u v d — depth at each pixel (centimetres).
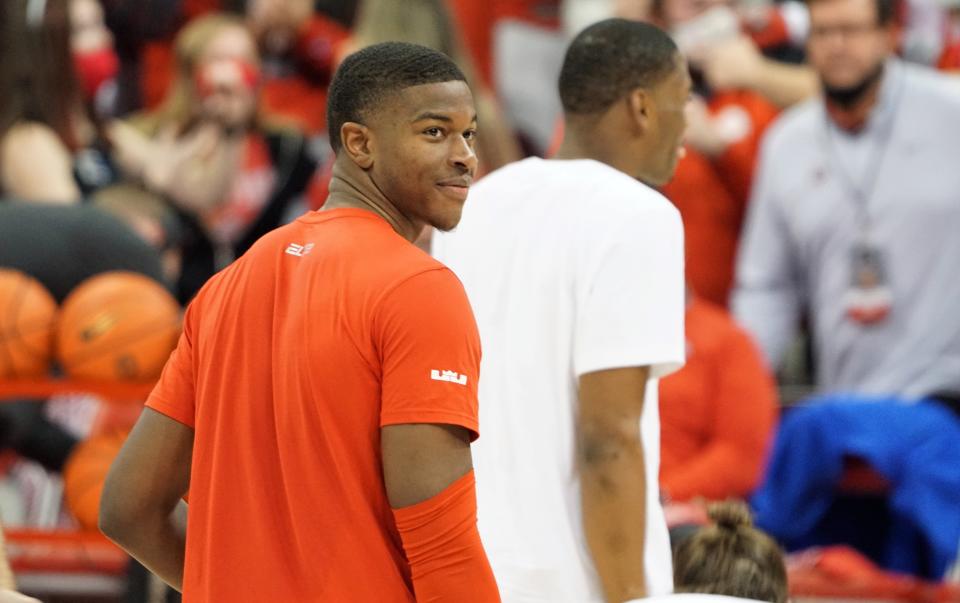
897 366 2228
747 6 2633
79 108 2164
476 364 819
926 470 1822
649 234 1044
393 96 834
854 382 2262
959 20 2617
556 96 2703
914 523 1817
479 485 1071
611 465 1020
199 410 859
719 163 2406
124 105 2594
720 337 1844
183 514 919
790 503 1872
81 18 2495
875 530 1886
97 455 1689
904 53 2583
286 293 838
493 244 1085
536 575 1047
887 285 2241
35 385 1616
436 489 792
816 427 1861
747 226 2370
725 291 2427
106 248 1769
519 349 1062
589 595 1046
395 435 792
